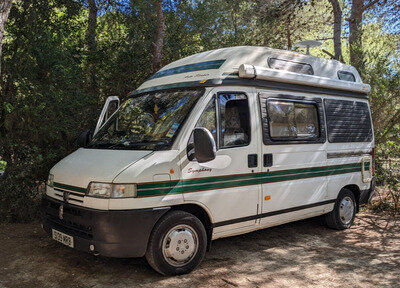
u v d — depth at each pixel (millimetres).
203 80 4754
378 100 8820
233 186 4680
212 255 5051
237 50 5164
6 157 6438
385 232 6371
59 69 6613
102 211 3906
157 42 9352
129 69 8344
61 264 4594
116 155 4348
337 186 6180
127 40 8766
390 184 7863
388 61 9047
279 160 5219
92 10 9711
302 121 5695
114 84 8305
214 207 4496
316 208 5844
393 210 7766
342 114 6395
